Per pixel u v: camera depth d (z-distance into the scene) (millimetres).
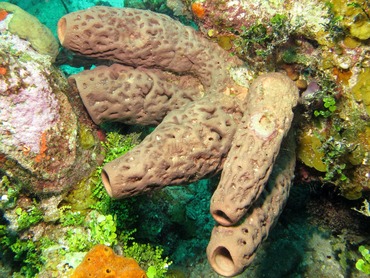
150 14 705
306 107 708
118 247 737
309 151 744
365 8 592
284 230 1038
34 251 764
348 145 662
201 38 742
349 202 857
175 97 746
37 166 688
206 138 604
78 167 753
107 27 664
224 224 539
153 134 586
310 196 934
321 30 637
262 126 542
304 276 951
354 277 925
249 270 983
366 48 613
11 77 634
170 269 958
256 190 522
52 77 712
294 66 701
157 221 941
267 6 679
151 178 559
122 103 705
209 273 983
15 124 646
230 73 738
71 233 739
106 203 769
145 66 734
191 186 1085
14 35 737
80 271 546
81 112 776
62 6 1812
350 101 649
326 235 1006
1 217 769
